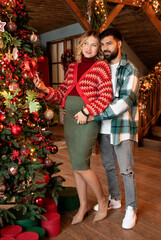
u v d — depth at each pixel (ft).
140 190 9.43
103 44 6.51
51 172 7.15
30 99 5.92
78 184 7.05
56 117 24.94
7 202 6.31
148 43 16.92
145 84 15.84
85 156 6.55
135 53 18.62
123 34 17.08
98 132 6.72
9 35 5.87
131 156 6.90
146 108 16.61
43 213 6.82
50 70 25.32
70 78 6.71
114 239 6.37
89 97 6.39
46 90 6.87
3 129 5.80
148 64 19.30
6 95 5.70
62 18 18.89
